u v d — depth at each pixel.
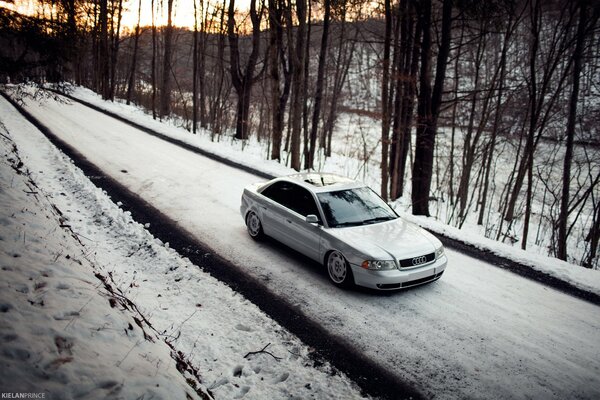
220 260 6.98
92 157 13.85
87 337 3.56
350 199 7.03
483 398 4.02
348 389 4.08
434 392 4.09
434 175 25.83
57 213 7.38
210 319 5.20
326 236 6.32
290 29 16.36
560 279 7.08
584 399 4.04
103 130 19.41
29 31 10.12
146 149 16.48
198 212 9.50
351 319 5.33
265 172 14.73
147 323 4.50
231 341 4.79
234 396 3.92
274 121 18.98
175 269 6.49
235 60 24.55
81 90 36.91
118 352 3.53
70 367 3.12
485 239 9.04
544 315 5.70
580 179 23.20
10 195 6.59
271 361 4.46
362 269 5.77
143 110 32.56
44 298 3.93
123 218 8.47
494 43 23.72
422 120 12.55
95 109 26.44
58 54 10.95
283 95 23.16
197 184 12.04
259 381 4.18
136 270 6.40
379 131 36.97
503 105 17.25
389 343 4.85
